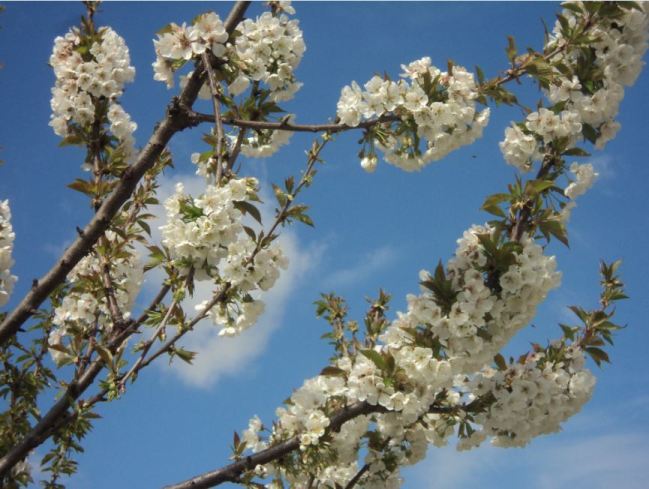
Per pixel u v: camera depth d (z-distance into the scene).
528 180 1.70
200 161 1.81
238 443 1.90
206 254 1.65
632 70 1.79
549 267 1.71
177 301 1.66
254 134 1.89
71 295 1.97
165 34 1.70
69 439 1.99
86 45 1.92
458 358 1.71
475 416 1.81
